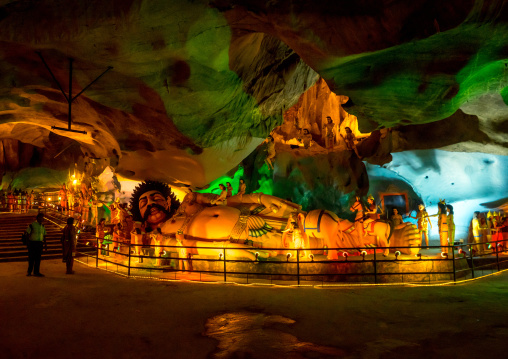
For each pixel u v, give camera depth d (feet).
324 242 47.21
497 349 19.54
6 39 42.70
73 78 51.13
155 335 22.50
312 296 31.94
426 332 22.36
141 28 41.78
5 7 41.32
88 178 92.58
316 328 23.39
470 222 75.15
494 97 51.19
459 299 30.17
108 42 43.80
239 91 55.36
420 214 59.88
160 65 47.78
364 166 78.59
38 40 42.96
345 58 35.12
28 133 99.09
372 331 22.70
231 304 29.48
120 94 53.62
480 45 32.07
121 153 66.08
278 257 47.09
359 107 43.06
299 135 78.48
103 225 61.98
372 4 30.78
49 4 41.29
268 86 58.95
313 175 77.92
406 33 31.12
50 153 126.21
